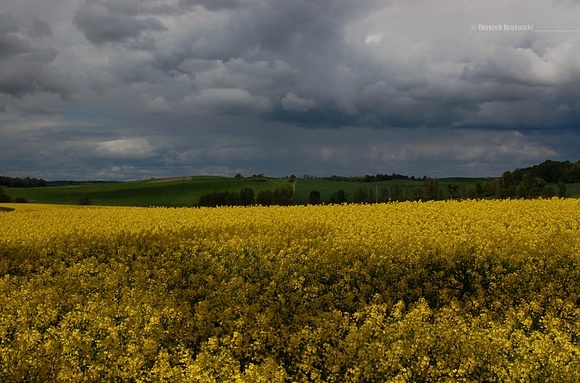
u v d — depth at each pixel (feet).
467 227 81.51
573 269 59.67
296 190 304.71
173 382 30.76
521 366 30.14
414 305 47.96
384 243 69.36
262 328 41.81
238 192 294.46
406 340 35.32
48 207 189.67
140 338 38.01
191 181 331.57
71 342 35.94
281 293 55.21
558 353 31.73
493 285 53.47
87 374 32.30
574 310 43.96
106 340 36.27
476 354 33.53
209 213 120.37
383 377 32.12
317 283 57.77
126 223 104.73
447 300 51.24
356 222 90.89
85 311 44.91
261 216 107.14
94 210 140.67
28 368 33.24
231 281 55.77
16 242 85.97
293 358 36.52
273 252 67.97
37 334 36.88
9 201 279.49
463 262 62.85
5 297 51.01
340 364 33.76
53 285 59.77
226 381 29.48
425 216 95.04
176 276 62.23
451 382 29.66
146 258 71.97
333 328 39.04
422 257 63.31
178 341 40.27
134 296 50.70
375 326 38.47
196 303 52.37
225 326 42.93
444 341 35.19
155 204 278.26
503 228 76.54
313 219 98.99
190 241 80.07
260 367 31.37
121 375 32.09
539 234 72.90
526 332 40.47
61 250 80.07
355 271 59.67
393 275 58.95
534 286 53.62
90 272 65.10
